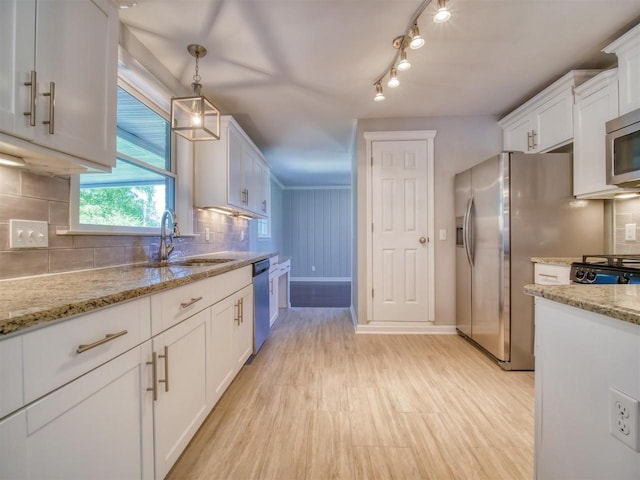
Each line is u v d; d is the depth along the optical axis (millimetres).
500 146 3195
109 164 1281
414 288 3240
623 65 1858
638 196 2125
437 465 1335
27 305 722
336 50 2053
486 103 2922
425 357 2566
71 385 764
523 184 2303
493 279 2420
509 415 1713
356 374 2240
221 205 2611
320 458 1377
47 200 1305
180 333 1294
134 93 1980
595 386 730
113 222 1807
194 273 1426
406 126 3250
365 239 3285
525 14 1742
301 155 4727
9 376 624
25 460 652
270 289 3285
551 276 2135
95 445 837
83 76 1145
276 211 6855
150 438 1079
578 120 2215
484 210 2555
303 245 7707
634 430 624
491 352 2455
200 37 1907
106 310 882
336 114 3143
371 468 1317
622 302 705
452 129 3229
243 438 1514
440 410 1762
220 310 1758
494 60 2203
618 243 2240
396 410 1762
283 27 1822
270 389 2014
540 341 938
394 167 3244
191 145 2568
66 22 1068
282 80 2439
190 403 1379
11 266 1158
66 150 1072
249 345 2361
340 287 6652
